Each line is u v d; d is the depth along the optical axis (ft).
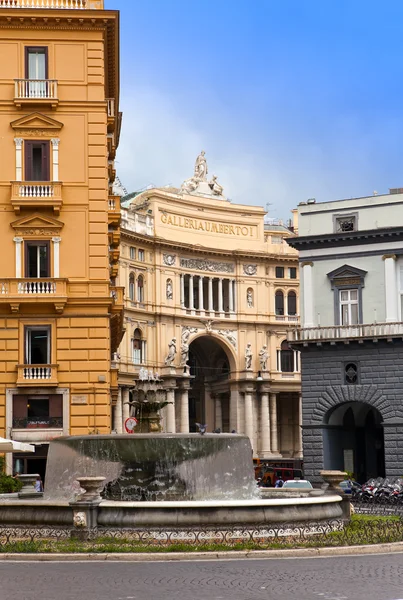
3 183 175.01
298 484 163.02
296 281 392.88
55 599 58.39
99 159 177.06
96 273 174.50
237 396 376.07
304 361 216.13
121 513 87.30
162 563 75.56
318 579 66.90
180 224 367.04
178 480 99.40
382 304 211.61
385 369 207.92
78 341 173.27
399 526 96.32
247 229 386.93
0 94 176.35
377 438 229.66
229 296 379.96
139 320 345.72
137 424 118.52
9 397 171.83
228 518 87.40
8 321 172.76
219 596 59.47
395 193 222.69
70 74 177.99
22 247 174.40
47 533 88.53
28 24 177.27
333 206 219.20
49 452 106.11
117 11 177.78
